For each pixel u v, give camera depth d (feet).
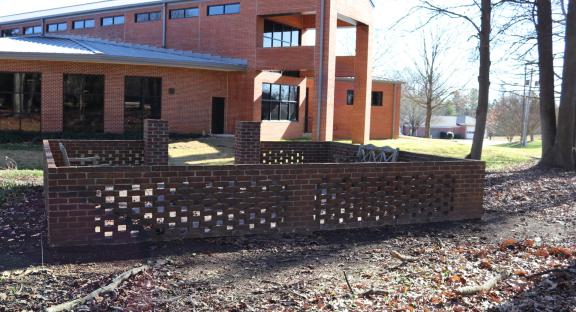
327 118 78.48
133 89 76.33
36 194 32.65
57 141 37.45
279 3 80.74
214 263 20.47
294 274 19.54
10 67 70.38
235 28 85.97
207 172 23.18
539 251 23.03
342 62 92.32
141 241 22.43
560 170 55.62
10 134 69.92
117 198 21.90
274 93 90.43
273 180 24.36
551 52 60.18
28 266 19.15
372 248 23.54
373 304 16.44
